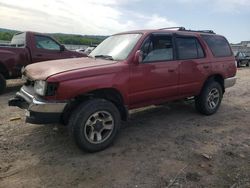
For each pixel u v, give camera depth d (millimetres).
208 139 4895
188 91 5691
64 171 3680
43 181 3441
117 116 4383
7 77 8227
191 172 3715
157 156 4156
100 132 4246
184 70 5461
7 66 8055
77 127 3988
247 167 3916
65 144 4500
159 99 5203
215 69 6164
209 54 6070
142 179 3518
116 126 4391
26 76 4605
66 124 4344
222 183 3486
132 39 4953
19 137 4742
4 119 5668
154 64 4902
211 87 6137
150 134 5039
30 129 5117
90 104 4055
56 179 3490
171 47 5301
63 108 3918
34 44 8727
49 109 3883
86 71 4066
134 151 4309
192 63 5621
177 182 3465
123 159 4039
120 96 4512
